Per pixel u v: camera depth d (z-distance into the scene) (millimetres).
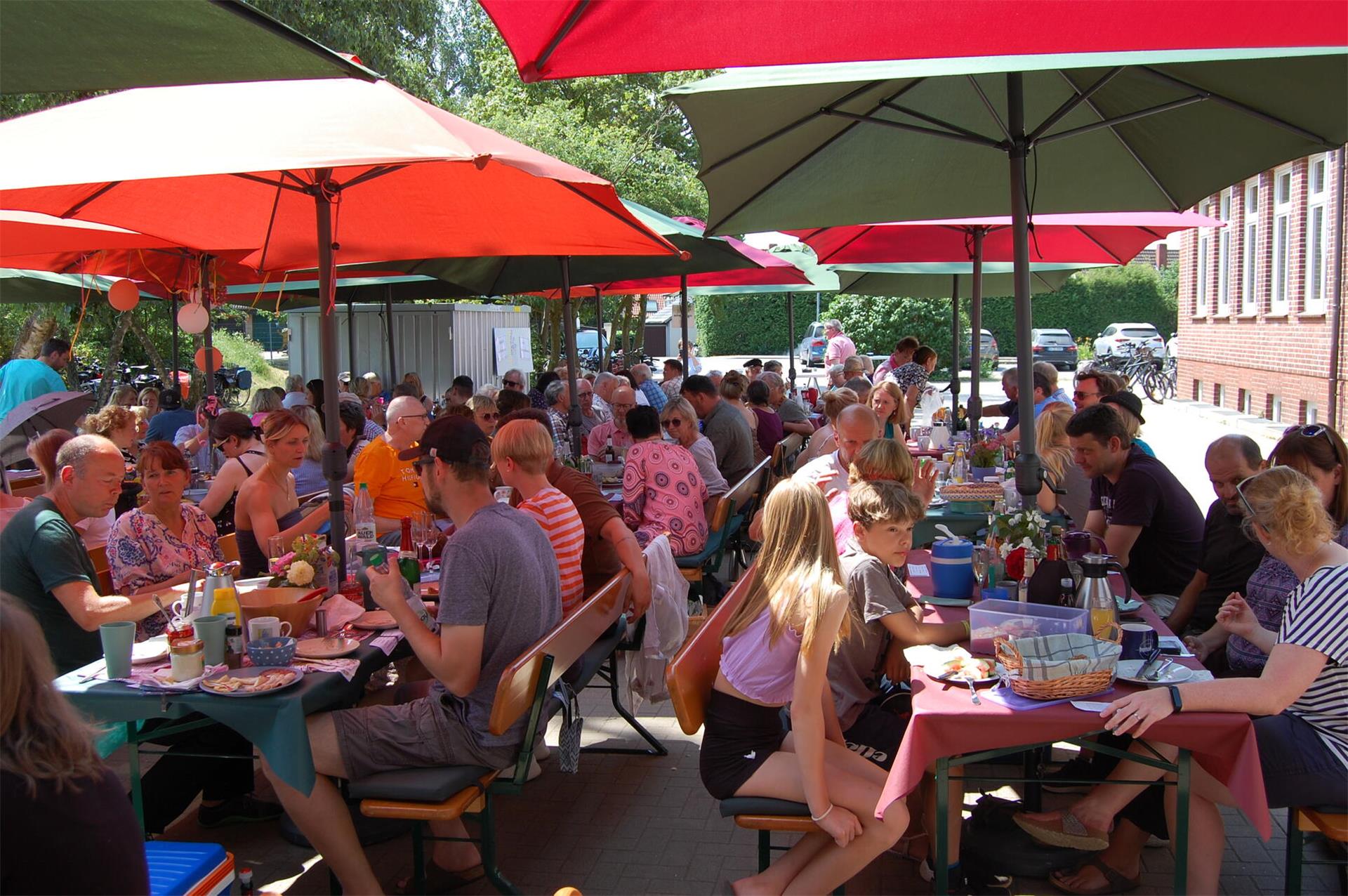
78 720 1831
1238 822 4160
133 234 5980
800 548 3238
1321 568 3008
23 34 2174
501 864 3914
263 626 3355
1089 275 40344
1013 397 9047
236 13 2164
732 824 4234
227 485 5523
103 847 1784
